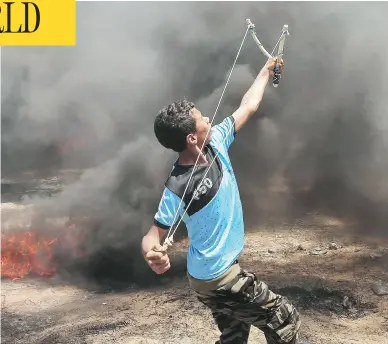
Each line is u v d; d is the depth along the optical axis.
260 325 2.03
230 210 1.93
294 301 3.68
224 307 2.01
